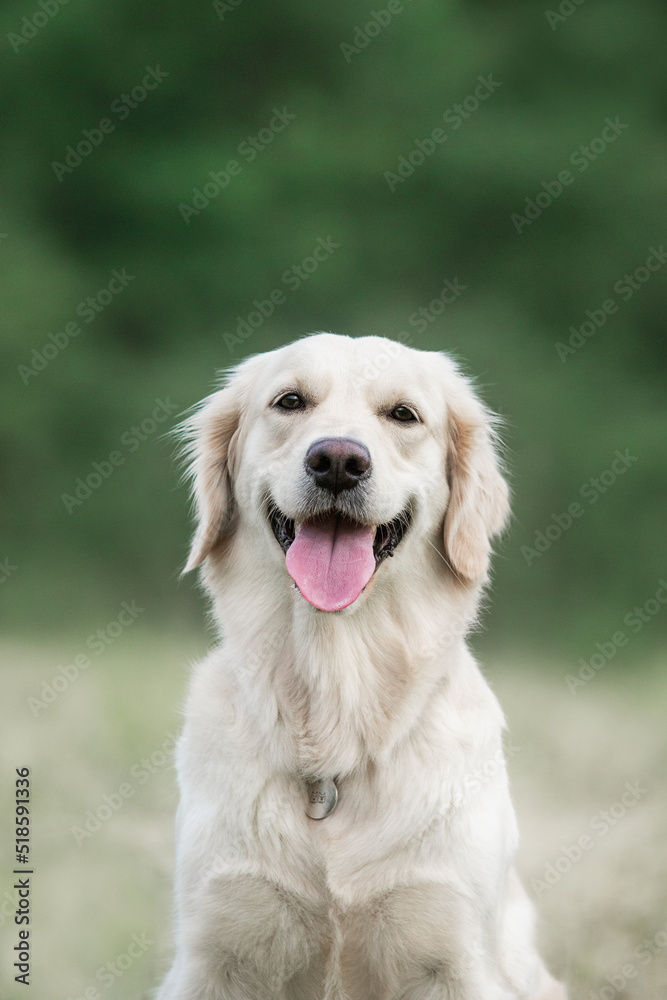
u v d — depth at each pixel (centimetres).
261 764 427
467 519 476
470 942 414
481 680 467
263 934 419
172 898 539
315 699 431
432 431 474
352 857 416
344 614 424
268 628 447
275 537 450
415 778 424
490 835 425
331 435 431
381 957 421
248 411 489
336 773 430
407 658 442
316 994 430
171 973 441
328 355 469
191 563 477
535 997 470
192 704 454
